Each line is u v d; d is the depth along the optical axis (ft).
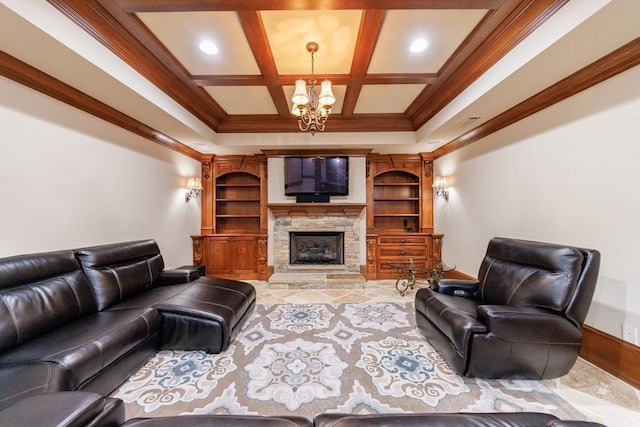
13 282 5.80
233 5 6.15
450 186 15.24
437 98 11.28
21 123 6.84
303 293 13.64
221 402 5.72
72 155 8.25
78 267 7.51
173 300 8.14
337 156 15.87
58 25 5.80
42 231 7.38
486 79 8.46
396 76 9.69
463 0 6.04
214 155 17.12
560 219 8.30
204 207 17.15
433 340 7.83
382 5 6.18
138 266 9.35
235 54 8.38
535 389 6.13
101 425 3.02
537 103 8.86
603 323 6.99
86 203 8.78
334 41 7.79
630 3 4.83
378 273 16.43
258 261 16.29
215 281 10.31
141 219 11.56
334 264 16.61
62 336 5.77
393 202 18.44
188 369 6.88
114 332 6.05
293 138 14.75
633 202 6.39
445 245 15.90
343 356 7.53
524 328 6.09
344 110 12.98
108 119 9.64
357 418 3.43
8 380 4.36
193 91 10.78
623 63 6.42
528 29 6.61
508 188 10.59
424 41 7.73
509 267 7.96
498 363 6.20
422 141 14.37
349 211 16.21
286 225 16.39
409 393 6.00
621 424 5.14
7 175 6.57
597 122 7.16
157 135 12.43
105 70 7.07
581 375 6.66
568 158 8.00
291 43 7.86
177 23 6.96
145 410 5.47
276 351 7.80
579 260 6.36
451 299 8.14
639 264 6.28
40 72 7.00
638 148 6.28
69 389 4.79
